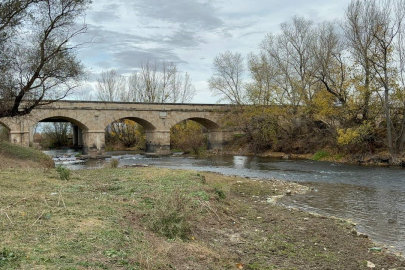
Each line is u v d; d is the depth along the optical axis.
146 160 39.16
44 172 17.22
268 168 29.69
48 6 21.86
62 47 23.08
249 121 45.56
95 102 43.16
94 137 43.06
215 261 7.13
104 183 14.81
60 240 6.55
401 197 16.80
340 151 34.72
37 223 7.52
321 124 40.12
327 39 37.38
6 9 20.97
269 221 11.35
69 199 10.34
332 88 36.09
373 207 14.66
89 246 6.38
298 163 33.22
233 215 11.52
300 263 7.79
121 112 45.12
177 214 8.59
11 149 25.70
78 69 23.75
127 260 5.98
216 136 53.09
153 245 7.11
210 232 9.27
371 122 32.50
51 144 71.12
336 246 9.24
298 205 15.05
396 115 32.03
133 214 9.29
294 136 42.53
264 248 8.59
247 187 19.38
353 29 31.34
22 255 5.62
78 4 22.45
